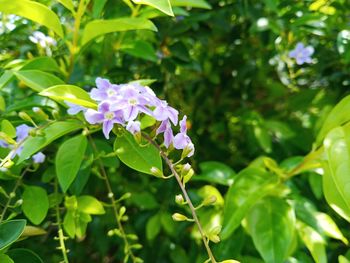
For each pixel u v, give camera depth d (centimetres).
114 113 21
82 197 27
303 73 46
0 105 27
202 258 30
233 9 42
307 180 37
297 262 29
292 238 27
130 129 21
